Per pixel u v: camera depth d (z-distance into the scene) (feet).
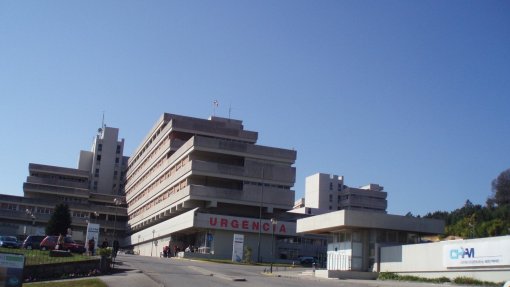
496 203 495.82
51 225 340.39
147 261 184.55
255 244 290.35
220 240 282.97
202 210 303.89
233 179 302.66
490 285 100.73
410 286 102.17
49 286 82.89
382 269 136.46
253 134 343.46
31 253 133.49
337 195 569.23
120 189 534.78
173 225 312.91
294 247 330.13
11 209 413.80
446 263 114.21
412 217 143.84
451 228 392.47
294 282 111.45
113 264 137.28
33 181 455.63
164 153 354.74
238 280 109.40
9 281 58.18
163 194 360.48
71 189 458.09
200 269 149.38
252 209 309.83
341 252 150.82
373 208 558.15
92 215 460.55
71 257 127.44
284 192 306.76
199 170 294.25
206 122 347.15
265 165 307.78
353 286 102.01
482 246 105.09
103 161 524.93
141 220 411.13
